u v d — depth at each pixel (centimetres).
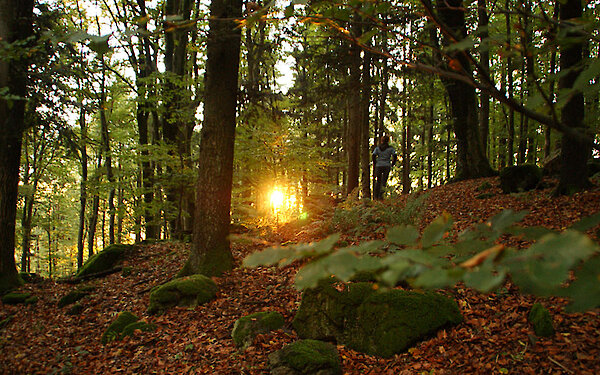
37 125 836
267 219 828
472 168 1145
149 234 1263
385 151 1020
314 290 447
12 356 492
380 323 396
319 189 903
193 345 444
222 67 611
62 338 534
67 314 623
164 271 739
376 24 90
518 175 846
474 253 64
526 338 346
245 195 1028
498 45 80
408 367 354
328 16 90
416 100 1336
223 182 623
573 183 682
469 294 431
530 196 743
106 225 2792
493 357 338
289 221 872
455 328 386
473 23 745
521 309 384
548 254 46
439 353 362
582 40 77
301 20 93
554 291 48
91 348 488
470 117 1146
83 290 711
